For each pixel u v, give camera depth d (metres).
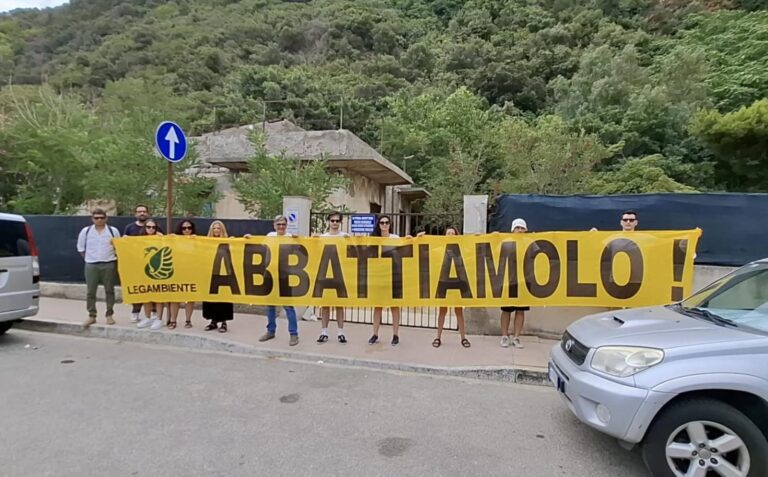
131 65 48.50
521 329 6.55
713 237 6.30
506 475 3.16
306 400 4.48
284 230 6.71
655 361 3.02
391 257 6.40
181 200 11.83
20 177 15.32
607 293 5.93
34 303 6.59
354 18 61.69
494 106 33.06
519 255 6.14
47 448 3.38
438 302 6.30
